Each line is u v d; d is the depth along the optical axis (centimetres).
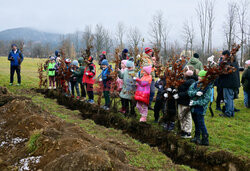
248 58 2209
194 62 655
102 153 303
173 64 482
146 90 527
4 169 308
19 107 504
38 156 325
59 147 328
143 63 565
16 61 1025
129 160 355
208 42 2772
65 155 295
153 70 630
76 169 266
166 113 483
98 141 401
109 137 460
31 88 995
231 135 489
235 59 639
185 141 432
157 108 555
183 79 477
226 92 634
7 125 448
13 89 939
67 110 668
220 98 711
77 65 848
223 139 462
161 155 391
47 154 323
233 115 648
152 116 636
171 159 398
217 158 374
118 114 618
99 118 588
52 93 855
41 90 949
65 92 841
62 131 400
